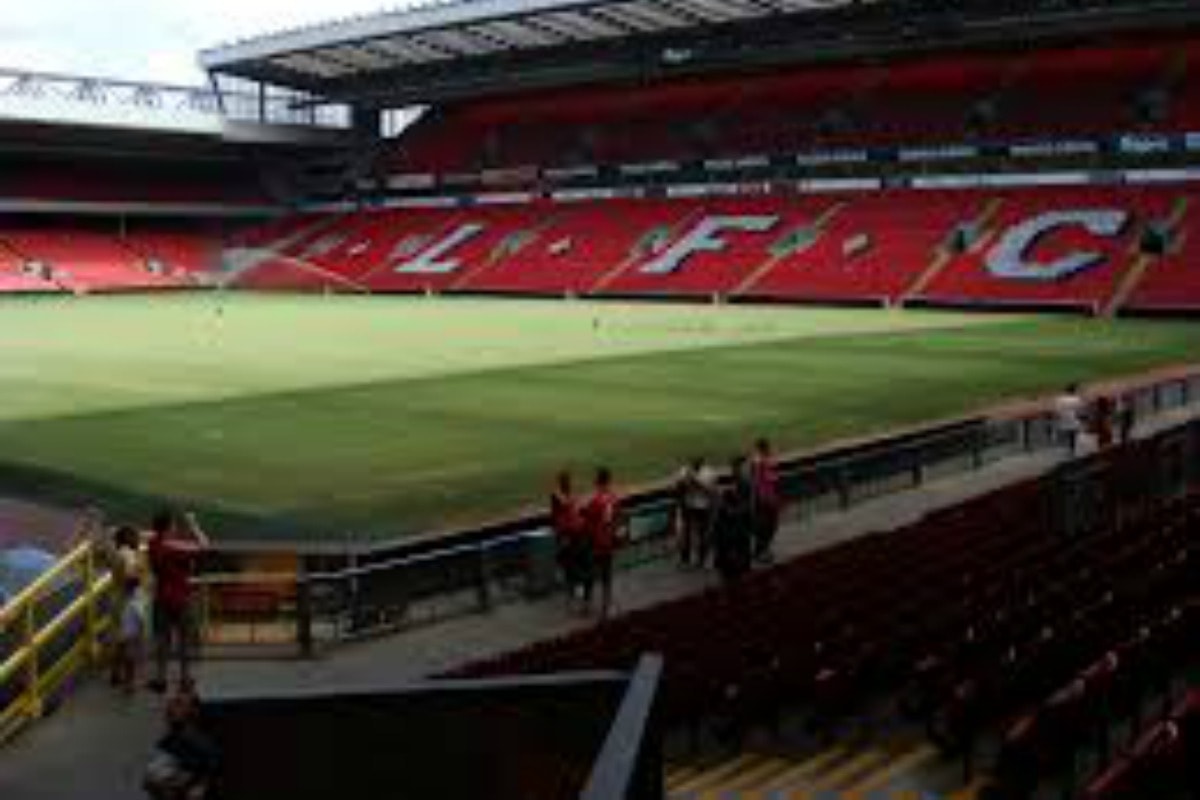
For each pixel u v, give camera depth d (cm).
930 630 1182
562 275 8838
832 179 8719
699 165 9300
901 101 8931
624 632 1358
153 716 1273
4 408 3591
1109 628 1099
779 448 2925
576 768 525
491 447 2986
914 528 1811
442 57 9781
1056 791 904
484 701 528
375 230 10519
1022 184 7950
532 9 8225
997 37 8350
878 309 7200
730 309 7319
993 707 985
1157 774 712
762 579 1599
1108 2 7619
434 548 2006
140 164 10900
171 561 1373
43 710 1269
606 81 10050
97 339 5641
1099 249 7125
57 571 1317
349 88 10844
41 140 9900
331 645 1579
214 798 529
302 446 3006
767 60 9138
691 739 1109
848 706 1085
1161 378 4050
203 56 10250
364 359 4825
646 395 3809
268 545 1969
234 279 10162
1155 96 7906
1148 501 2112
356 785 534
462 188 10456
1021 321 6272
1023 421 2878
